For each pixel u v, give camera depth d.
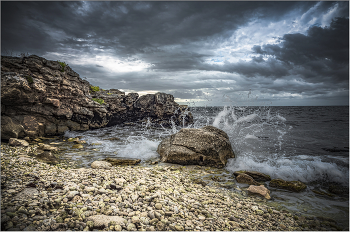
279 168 9.08
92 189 4.96
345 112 52.38
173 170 8.76
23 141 10.38
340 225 4.80
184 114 33.12
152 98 32.19
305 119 32.62
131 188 5.40
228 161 10.00
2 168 5.76
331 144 14.25
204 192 6.29
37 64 14.20
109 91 30.58
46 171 6.19
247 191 6.76
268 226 4.48
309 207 5.78
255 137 16.55
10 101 12.34
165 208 4.52
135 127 25.89
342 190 7.02
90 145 12.97
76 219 3.59
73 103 18.16
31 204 3.82
